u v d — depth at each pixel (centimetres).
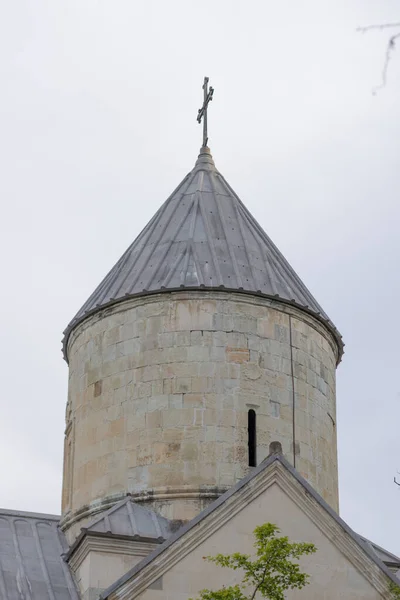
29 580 3688
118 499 3869
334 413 4200
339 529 3503
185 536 3403
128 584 3334
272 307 4066
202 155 4562
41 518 4075
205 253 4122
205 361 3953
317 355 4144
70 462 4153
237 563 3394
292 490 3503
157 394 3934
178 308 4009
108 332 4088
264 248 4244
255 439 3909
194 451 3859
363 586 3472
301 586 3319
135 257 4234
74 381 4191
